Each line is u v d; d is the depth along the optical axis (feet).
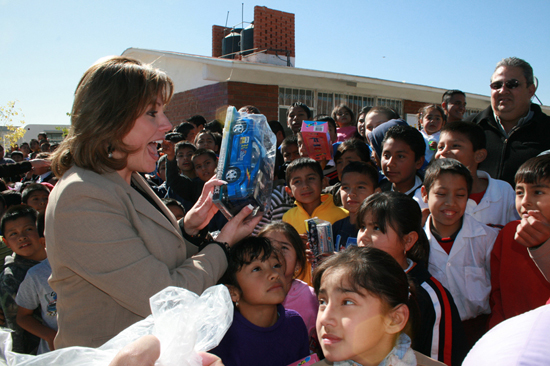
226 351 4.75
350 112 16.81
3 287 7.89
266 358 4.75
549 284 5.63
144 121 4.12
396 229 5.43
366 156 10.43
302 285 6.31
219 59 22.68
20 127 43.09
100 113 3.87
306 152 10.81
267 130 5.68
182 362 2.44
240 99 24.03
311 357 4.43
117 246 3.66
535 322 2.21
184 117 28.25
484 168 10.10
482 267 6.59
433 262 6.73
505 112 9.39
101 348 2.85
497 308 6.16
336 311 3.62
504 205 7.62
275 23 28.48
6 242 8.10
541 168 5.55
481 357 2.24
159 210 4.81
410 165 8.18
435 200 6.47
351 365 3.77
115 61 4.15
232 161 5.10
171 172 12.44
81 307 3.87
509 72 9.21
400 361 3.73
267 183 5.52
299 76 25.50
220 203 4.89
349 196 7.78
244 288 4.84
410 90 29.55
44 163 12.93
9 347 2.66
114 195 3.84
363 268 3.66
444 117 14.80
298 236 6.37
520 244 6.05
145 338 2.34
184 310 2.64
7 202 12.09
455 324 5.05
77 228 3.59
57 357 2.55
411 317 4.45
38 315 7.72
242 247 4.91
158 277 3.73
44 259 8.09
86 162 3.97
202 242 5.08
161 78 4.20
